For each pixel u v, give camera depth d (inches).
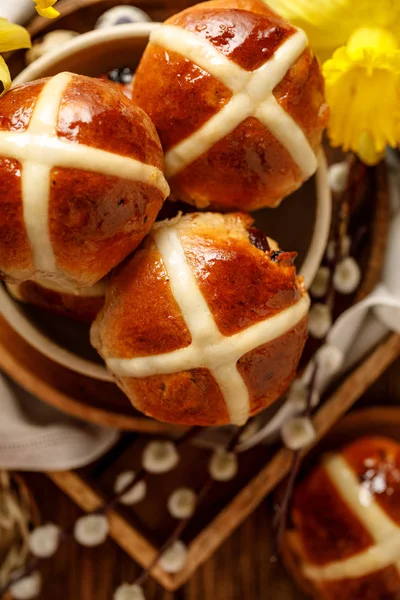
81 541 18.2
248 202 14.3
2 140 12.6
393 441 19.6
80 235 12.8
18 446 18.2
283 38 13.7
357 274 17.7
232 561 20.0
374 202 18.2
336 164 18.4
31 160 12.6
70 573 19.7
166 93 13.7
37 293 15.0
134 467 19.4
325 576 19.1
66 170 12.6
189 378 13.7
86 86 13.0
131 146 13.0
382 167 18.0
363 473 19.0
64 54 14.7
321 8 15.9
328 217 15.6
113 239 13.0
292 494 19.6
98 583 19.7
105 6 16.9
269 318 13.7
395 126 16.2
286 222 16.0
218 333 13.5
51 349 15.6
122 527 18.3
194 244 13.7
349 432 20.0
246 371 13.8
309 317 17.4
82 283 13.4
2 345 16.6
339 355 17.9
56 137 12.6
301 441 17.6
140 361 13.7
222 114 13.6
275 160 14.0
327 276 17.7
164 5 17.0
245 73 13.6
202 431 18.0
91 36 14.7
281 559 20.2
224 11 13.9
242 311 13.6
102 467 19.3
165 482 19.4
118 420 17.1
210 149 13.8
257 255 13.8
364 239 18.5
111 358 14.0
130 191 12.9
